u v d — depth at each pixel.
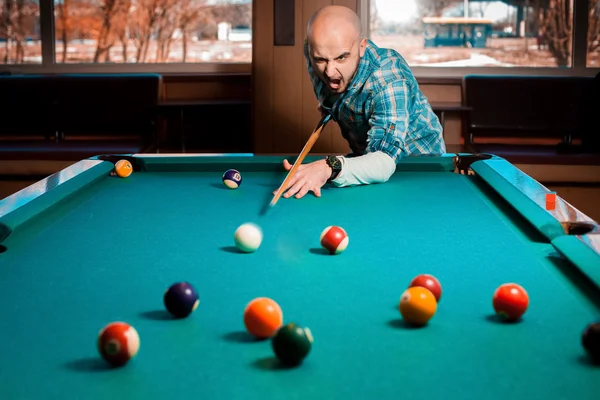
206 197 2.25
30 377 1.05
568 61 5.94
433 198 2.21
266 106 5.12
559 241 1.57
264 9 5.02
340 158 2.33
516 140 5.79
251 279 1.48
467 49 5.98
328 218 1.99
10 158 4.93
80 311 1.31
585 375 1.04
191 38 6.06
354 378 1.03
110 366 1.08
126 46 6.07
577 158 4.80
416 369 1.06
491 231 1.84
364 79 2.49
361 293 1.39
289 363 1.06
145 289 1.43
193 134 5.87
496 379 1.03
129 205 2.15
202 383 1.02
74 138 5.89
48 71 6.06
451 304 1.33
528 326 1.22
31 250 1.70
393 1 5.94
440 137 2.89
